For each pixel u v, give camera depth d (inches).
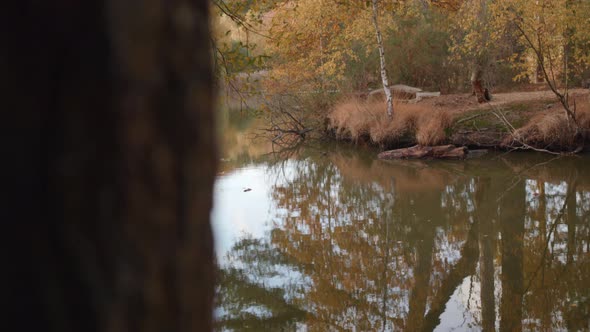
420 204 459.8
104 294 31.4
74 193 30.8
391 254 346.0
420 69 837.8
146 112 31.3
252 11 287.4
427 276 311.1
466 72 816.9
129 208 31.4
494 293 288.4
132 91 30.6
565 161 566.6
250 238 376.5
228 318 255.6
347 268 322.3
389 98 683.4
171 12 31.9
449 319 258.4
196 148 33.9
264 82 745.0
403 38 834.2
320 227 401.7
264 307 268.2
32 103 30.5
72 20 30.1
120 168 31.0
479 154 618.8
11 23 30.2
